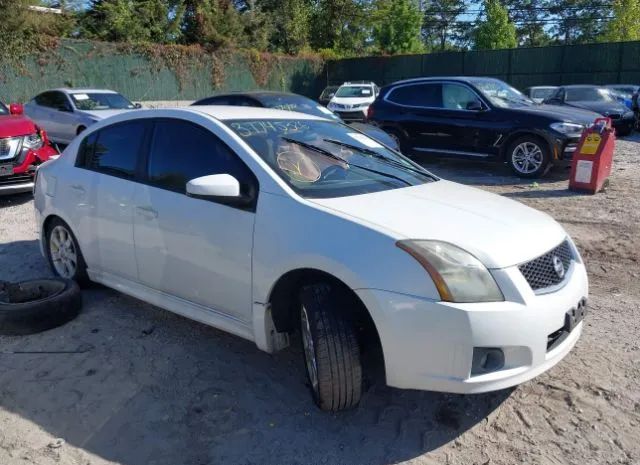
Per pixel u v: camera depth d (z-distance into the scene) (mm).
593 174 8609
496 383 2715
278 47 35219
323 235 2945
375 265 2768
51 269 5043
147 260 3908
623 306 4566
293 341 4000
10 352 3822
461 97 10734
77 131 12867
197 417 3137
